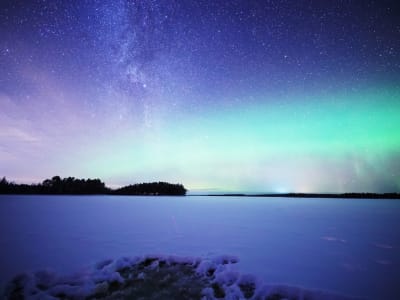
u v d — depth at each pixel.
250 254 4.74
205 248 5.19
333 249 5.06
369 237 6.21
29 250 4.90
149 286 3.52
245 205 17.23
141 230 7.08
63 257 4.49
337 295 3.00
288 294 3.15
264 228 7.48
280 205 17.20
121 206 15.61
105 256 4.58
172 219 9.48
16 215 10.27
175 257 4.57
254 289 3.38
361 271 3.84
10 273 3.71
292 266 4.08
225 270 3.92
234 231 6.98
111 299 3.14
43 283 3.51
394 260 4.38
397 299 2.94
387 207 15.23
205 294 3.28
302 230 7.17
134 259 4.47
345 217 10.18
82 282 3.54
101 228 7.36
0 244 5.35
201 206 16.06
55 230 6.99
